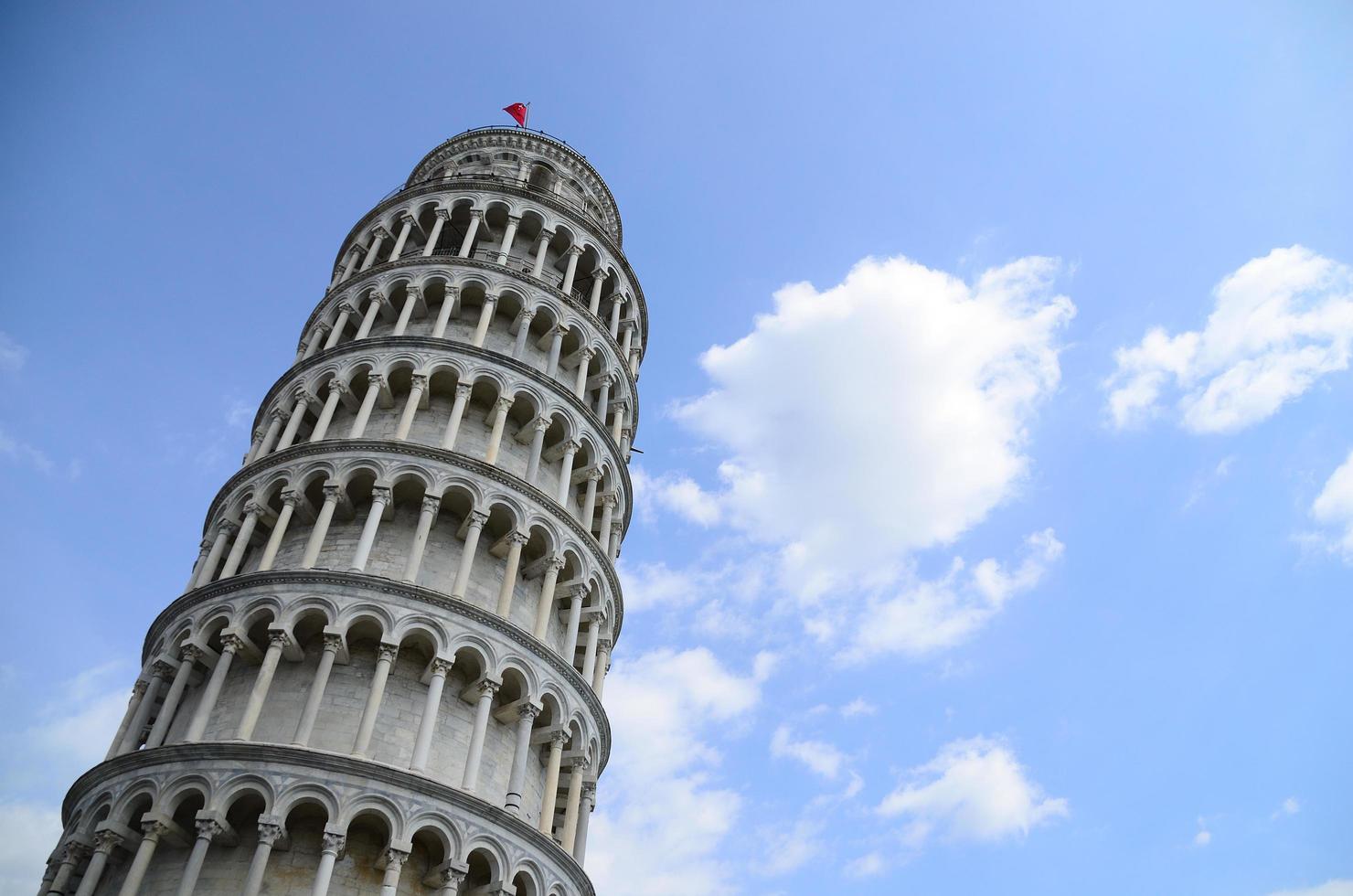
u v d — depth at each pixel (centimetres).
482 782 3650
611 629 4612
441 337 4697
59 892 3209
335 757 3238
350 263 5491
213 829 3114
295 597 3672
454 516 4231
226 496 4334
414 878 3306
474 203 5453
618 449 4994
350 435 4334
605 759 4372
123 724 3625
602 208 6656
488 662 3728
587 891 3697
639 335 5853
